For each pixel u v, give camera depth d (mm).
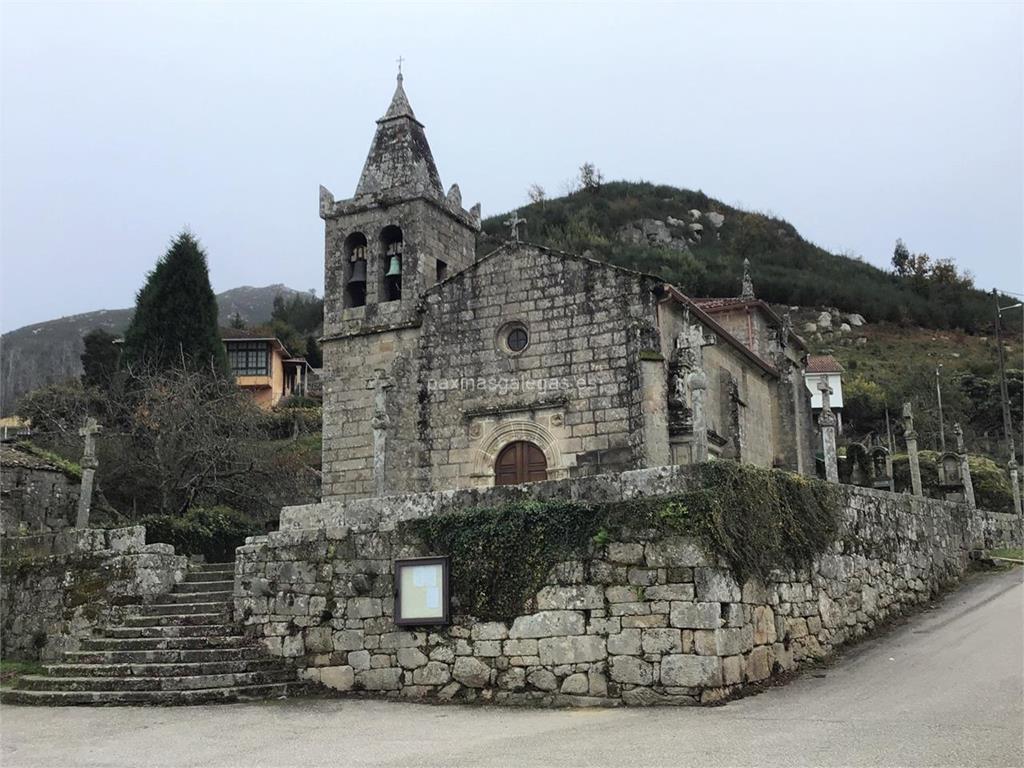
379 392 20906
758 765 8984
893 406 72000
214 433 37281
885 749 9445
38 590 20359
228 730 12461
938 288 113688
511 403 26750
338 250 30922
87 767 10398
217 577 20344
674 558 13219
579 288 26484
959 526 26109
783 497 15906
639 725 11438
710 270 100625
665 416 24828
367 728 12336
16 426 54375
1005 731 10062
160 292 46531
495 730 11727
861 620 17984
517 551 14562
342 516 16484
